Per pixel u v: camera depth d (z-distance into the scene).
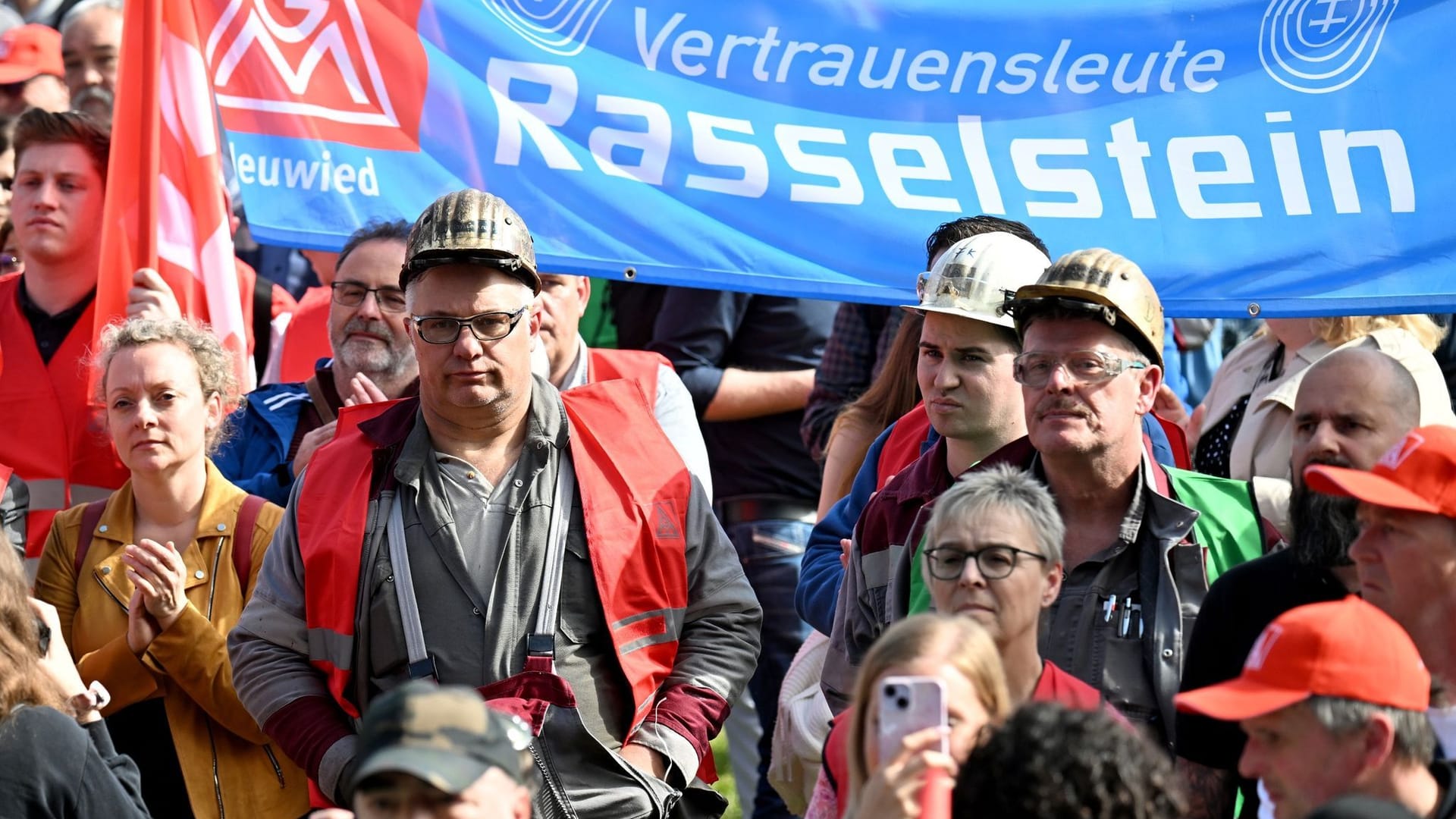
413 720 10.86
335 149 19.83
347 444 16.59
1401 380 14.25
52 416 22.19
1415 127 18.67
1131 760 9.85
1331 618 11.13
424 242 15.95
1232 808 13.97
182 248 20.88
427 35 19.78
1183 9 19.06
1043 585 13.81
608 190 19.75
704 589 16.78
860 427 20.16
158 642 17.67
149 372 18.66
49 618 15.48
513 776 11.00
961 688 11.59
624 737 16.16
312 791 16.12
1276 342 21.33
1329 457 14.05
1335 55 18.80
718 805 16.89
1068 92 19.38
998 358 16.42
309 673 16.17
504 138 19.81
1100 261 15.13
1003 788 9.86
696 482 17.00
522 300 16.06
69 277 22.72
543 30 19.73
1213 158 19.08
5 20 30.92
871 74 19.59
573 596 16.09
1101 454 14.91
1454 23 18.62
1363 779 10.89
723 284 19.75
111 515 19.00
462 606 15.80
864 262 19.72
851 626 16.33
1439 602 12.34
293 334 25.97
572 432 16.56
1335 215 18.84
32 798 13.65
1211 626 14.05
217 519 18.75
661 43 19.72
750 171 19.72
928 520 15.15
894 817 10.70
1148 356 15.11
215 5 19.81
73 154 22.81
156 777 17.89
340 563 15.94
